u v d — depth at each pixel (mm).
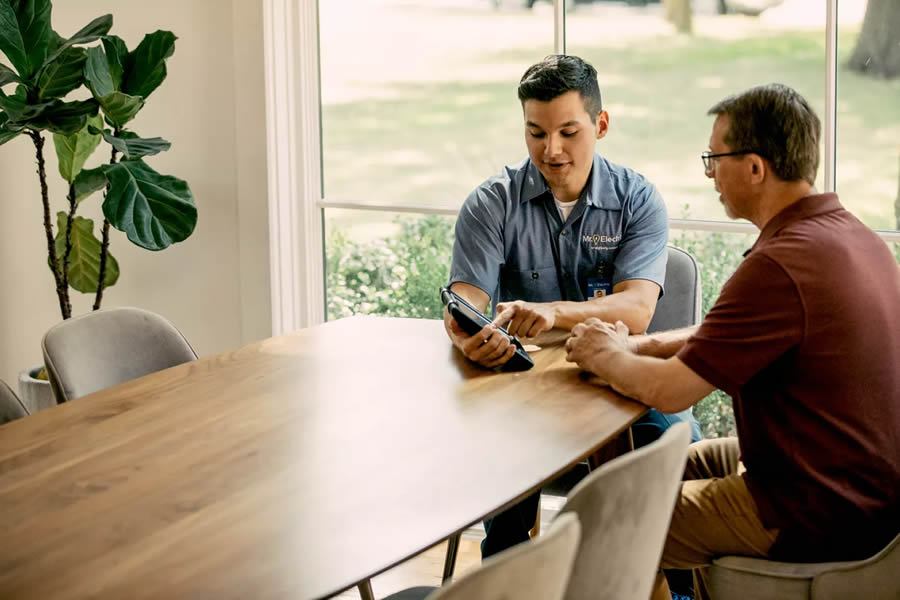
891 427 2049
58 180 4324
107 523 1619
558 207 2955
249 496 1705
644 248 2895
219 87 4000
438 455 1867
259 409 2150
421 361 2498
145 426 2066
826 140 3330
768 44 3377
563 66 2732
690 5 3461
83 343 2670
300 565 1469
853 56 3266
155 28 4062
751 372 2055
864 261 2062
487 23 3744
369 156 3984
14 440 2008
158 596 1390
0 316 4500
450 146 3871
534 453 1869
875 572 1926
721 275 3557
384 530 1573
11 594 1408
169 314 4246
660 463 1571
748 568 2088
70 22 4168
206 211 4113
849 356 2012
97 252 4031
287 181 4000
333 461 1848
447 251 3941
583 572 1517
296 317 4109
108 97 3471
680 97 3527
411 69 3873
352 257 4074
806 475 2043
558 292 3012
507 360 2400
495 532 2459
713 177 2232
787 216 2111
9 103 3406
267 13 3840
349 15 3916
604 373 2240
